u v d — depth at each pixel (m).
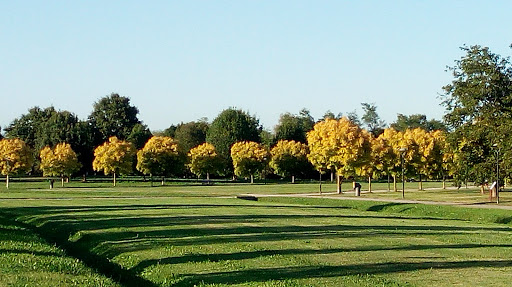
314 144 77.38
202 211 42.38
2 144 97.94
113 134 152.88
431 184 116.19
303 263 19.52
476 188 93.94
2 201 54.50
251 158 114.94
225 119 146.00
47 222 35.06
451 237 27.98
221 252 21.95
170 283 17.59
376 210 53.31
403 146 82.12
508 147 52.56
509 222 42.25
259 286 16.09
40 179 114.31
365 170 76.06
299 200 61.84
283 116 173.50
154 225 31.75
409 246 24.14
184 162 107.75
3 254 21.81
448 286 16.14
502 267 19.28
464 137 59.28
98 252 24.45
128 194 69.69
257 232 28.48
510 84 60.00
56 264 20.12
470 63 60.28
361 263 19.66
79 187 89.38
